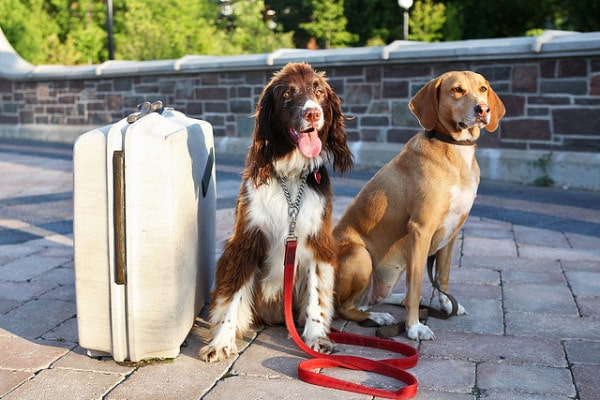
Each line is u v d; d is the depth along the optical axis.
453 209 3.77
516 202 7.67
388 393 3.04
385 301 4.42
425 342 3.71
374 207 3.96
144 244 3.22
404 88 9.71
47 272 5.04
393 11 31.66
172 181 3.21
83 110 13.55
